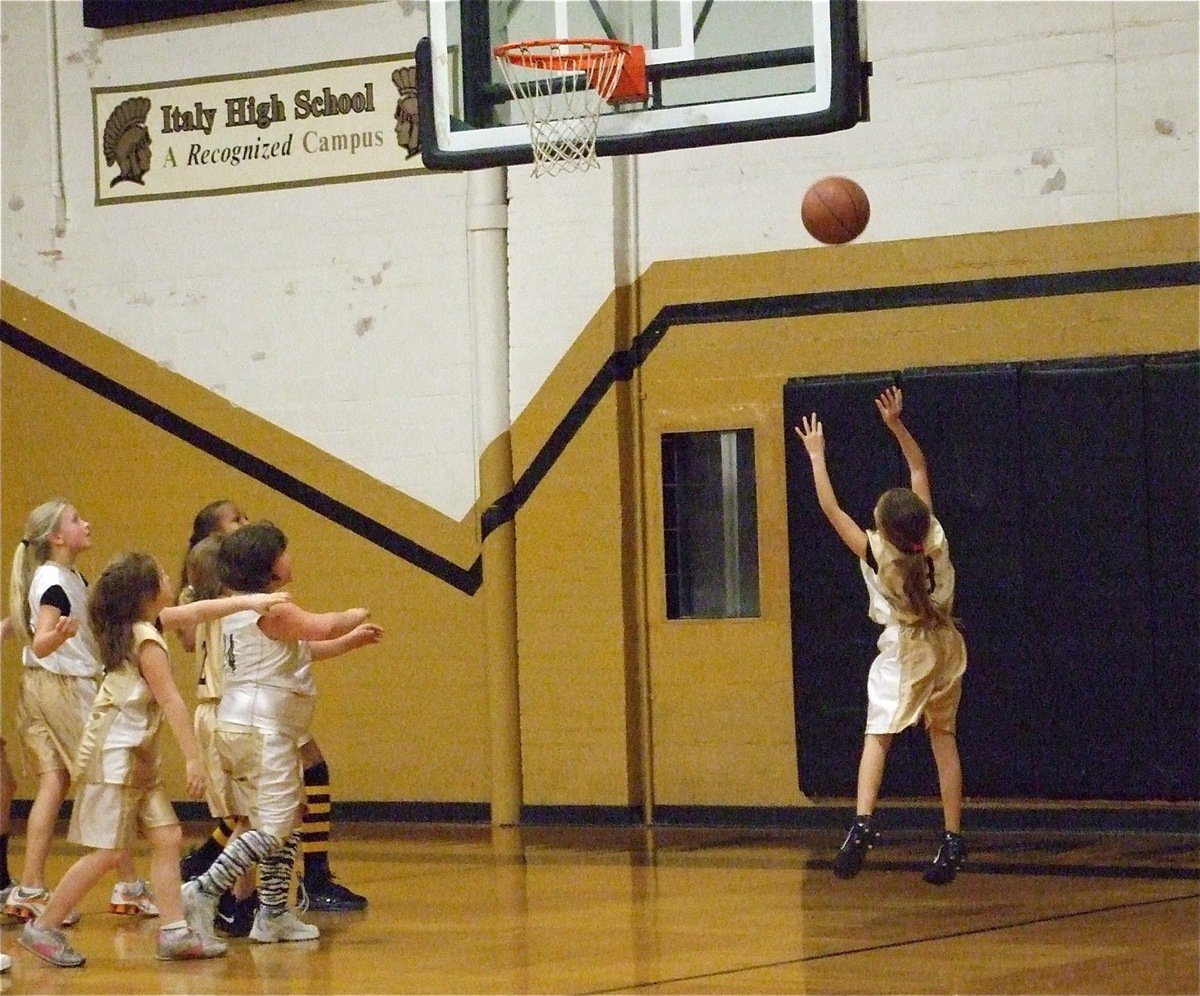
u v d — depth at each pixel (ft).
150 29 36.50
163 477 36.35
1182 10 28.99
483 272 33.42
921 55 30.71
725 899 23.43
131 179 36.65
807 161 31.42
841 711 30.68
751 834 30.71
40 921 19.71
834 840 29.50
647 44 27.63
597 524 32.76
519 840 30.83
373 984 18.06
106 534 36.78
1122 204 29.40
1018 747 29.55
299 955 19.98
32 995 17.95
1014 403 29.63
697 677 32.19
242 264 35.78
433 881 25.93
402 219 34.55
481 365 33.42
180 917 19.93
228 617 21.15
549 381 33.14
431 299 34.32
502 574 33.27
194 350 36.14
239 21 35.76
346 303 34.99
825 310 31.24
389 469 34.63
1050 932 20.07
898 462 30.35
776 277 31.58
